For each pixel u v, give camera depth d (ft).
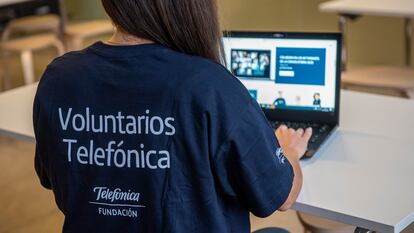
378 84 10.69
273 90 6.19
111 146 3.80
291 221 9.49
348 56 15.93
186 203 3.77
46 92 3.97
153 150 3.72
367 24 15.46
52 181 4.14
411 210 4.56
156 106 3.69
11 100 7.40
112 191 3.85
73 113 3.88
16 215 10.28
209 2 3.78
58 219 10.09
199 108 3.64
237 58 6.22
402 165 5.26
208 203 3.77
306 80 6.07
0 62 18.39
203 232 3.83
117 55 3.83
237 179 3.78
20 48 14.17
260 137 3.74
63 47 15.16
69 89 3.90
